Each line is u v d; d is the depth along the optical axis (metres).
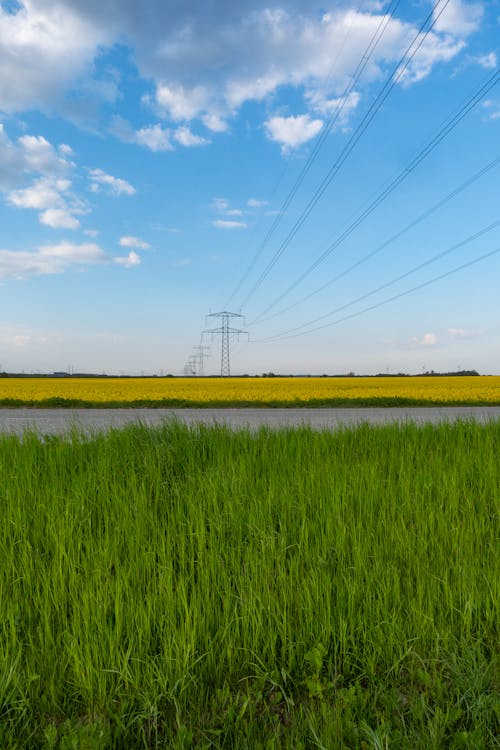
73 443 5.93
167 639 2.22
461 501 4.26
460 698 1.94
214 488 4.24
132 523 3.54
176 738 1.78
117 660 2.11
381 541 3.38
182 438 6.11
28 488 4.30
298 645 2.29
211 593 2.68
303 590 2.67
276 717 1.93
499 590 2.61
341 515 3.74
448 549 3.30
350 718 1.88
